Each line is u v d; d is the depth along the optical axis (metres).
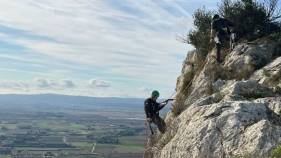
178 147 7.77
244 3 14.61
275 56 11.91
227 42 14.19
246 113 7.28
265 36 13.49
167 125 10.98
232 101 7.94
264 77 10.54
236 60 12.02
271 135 6.39
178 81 16.59
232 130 7.00
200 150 7.08
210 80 11.77
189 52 16.69
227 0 15.15
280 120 7.30
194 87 12.41
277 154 5.86
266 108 7.46
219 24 12.94
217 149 6.87
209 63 13.21
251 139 6.51
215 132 7.20
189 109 9.43
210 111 7.88
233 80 11.23
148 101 10.95
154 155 10.05
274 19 14.73
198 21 17.31
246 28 14.48
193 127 7.79
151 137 11.66
